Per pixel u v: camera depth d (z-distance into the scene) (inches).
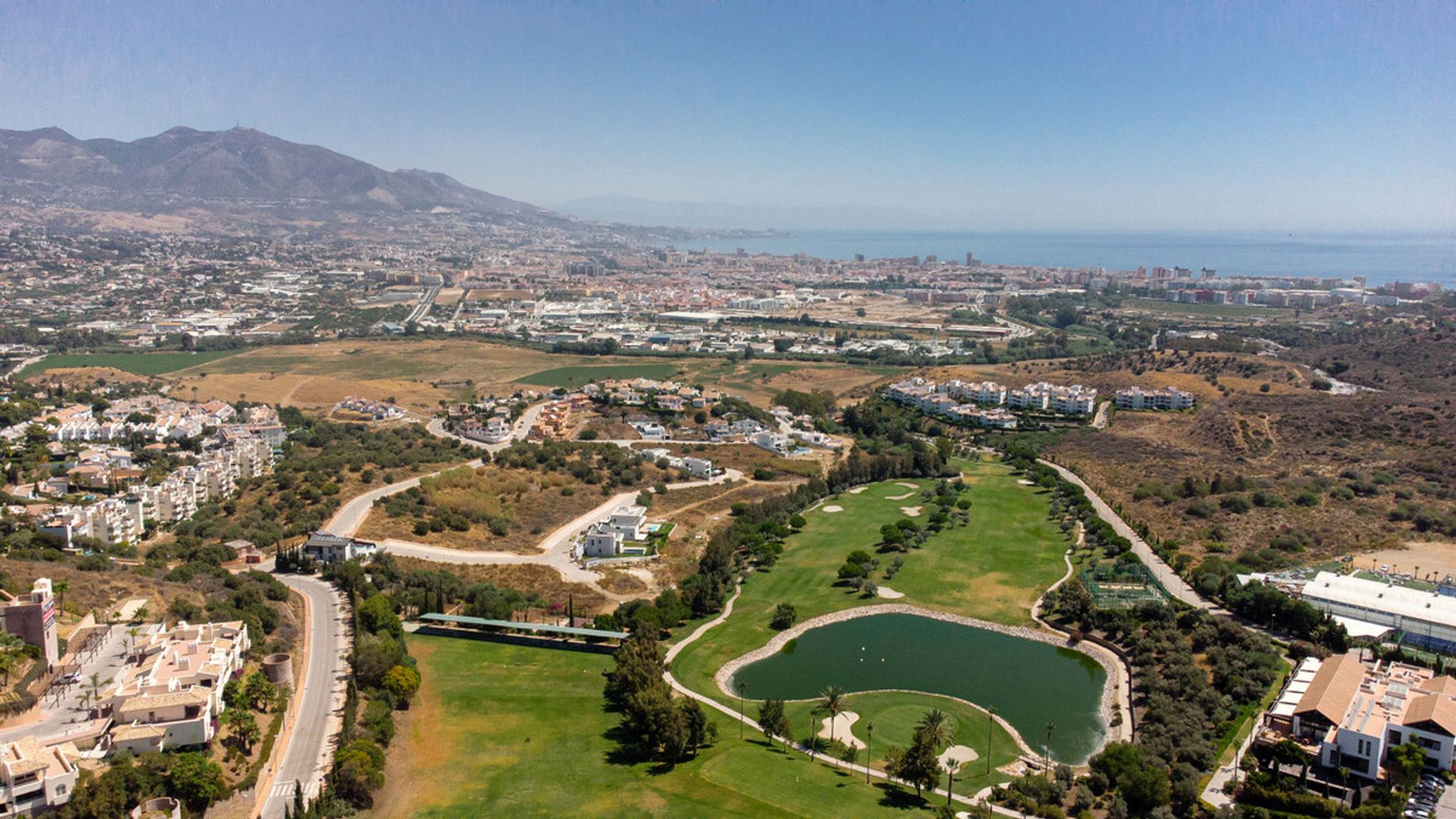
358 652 7199.8
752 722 7027.6
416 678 7101.4
